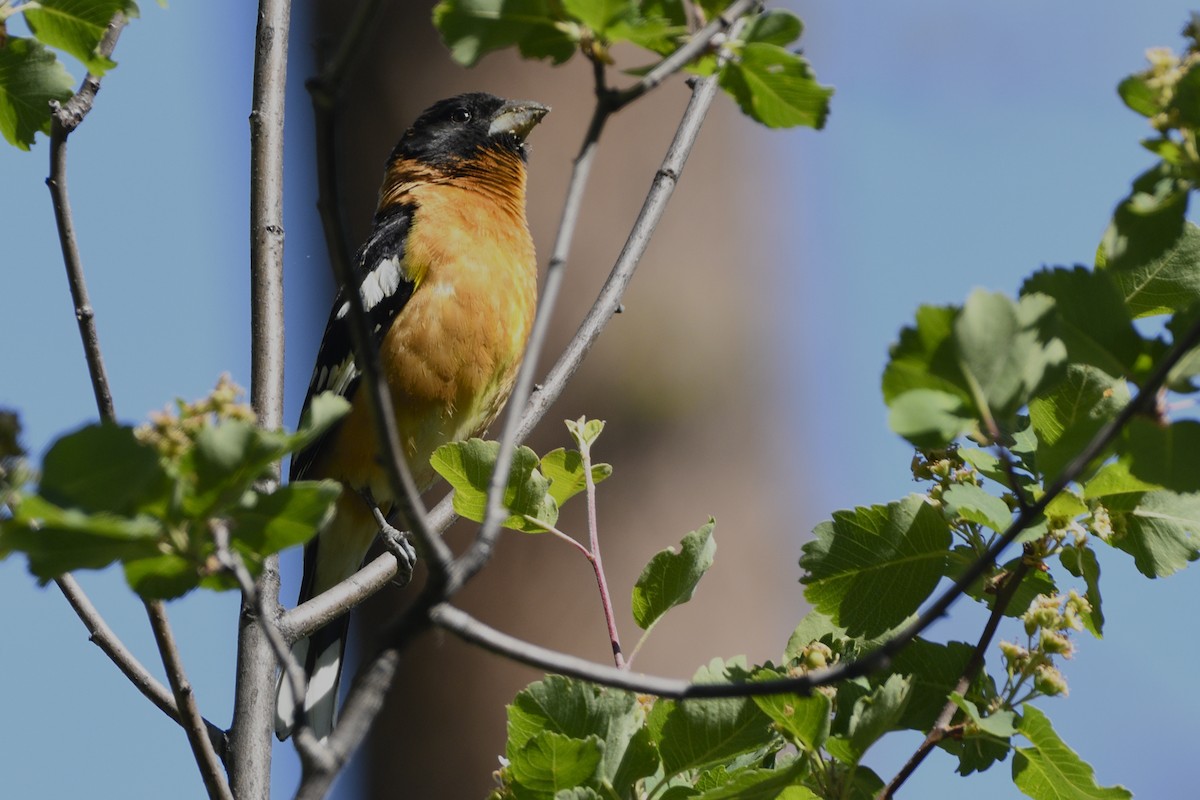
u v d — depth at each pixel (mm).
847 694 5789
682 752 5320
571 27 4043
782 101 4410
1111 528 5547
